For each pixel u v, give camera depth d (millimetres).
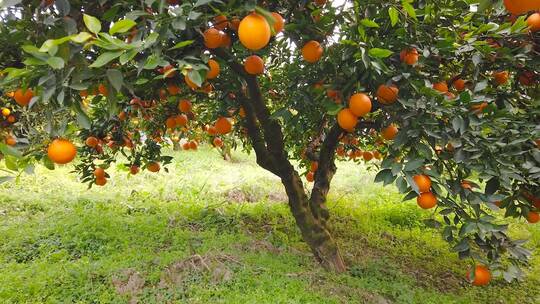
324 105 2615
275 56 3881
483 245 2846
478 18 2980
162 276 3502
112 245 4301
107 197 6332
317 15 2680
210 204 6090
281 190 7742
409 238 5363
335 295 3318
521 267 4586
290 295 3168
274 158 3971
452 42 2645
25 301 3176
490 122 2486
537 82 3111
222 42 2270
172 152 10961
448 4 2854
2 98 2883
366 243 5004
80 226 4680
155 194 6816
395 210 6270
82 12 2203
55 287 3363
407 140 2500
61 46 1585
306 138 5203
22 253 4117
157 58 1780
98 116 4141
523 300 3877
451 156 2637
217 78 3361
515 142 2453
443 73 3387
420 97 2494
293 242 4641
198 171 9109
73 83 1696
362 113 2438
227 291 3238
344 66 2580
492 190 2645
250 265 3668
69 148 1974
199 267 3623
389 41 2627
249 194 7117
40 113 2682
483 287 4074
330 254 3936
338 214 6090
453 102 2432
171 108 4137
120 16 2191
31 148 2760
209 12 2135
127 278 3498
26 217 5293
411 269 4340
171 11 1803
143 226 4785
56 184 7039
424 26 2748
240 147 13086
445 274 4336
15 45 2047
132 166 4969
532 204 3010
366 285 3619
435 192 2453
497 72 3115
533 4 1099
